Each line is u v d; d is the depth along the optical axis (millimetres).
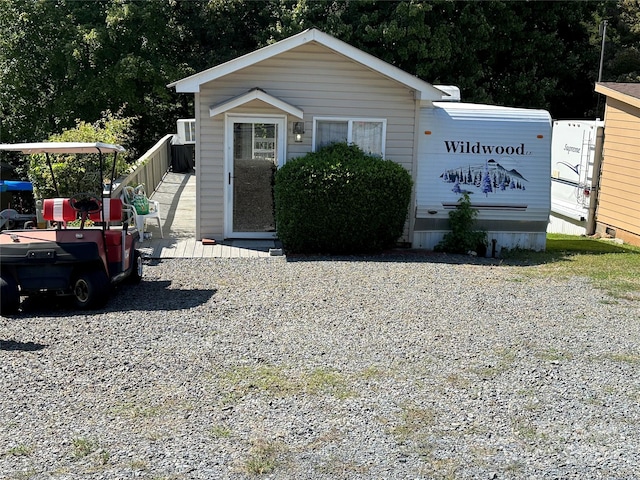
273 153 12828
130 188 13430
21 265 8445
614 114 16125
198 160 12688
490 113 13383
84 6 25875
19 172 17703
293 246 12203
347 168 11836
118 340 7387
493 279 10578
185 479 4648
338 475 4734
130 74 23891
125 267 9359
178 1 26469
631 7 28812
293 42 12352
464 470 4828
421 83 12648
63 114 24141
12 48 24172
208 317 8273
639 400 6055
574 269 11539
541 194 13266
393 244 12648
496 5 25359
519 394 6125
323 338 7527
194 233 13727
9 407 5711
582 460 5008
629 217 15555
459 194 13125
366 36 24078
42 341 7359
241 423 5473
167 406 5758
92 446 5082
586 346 7449
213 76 12336
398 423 5512
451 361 6895
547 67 27453
